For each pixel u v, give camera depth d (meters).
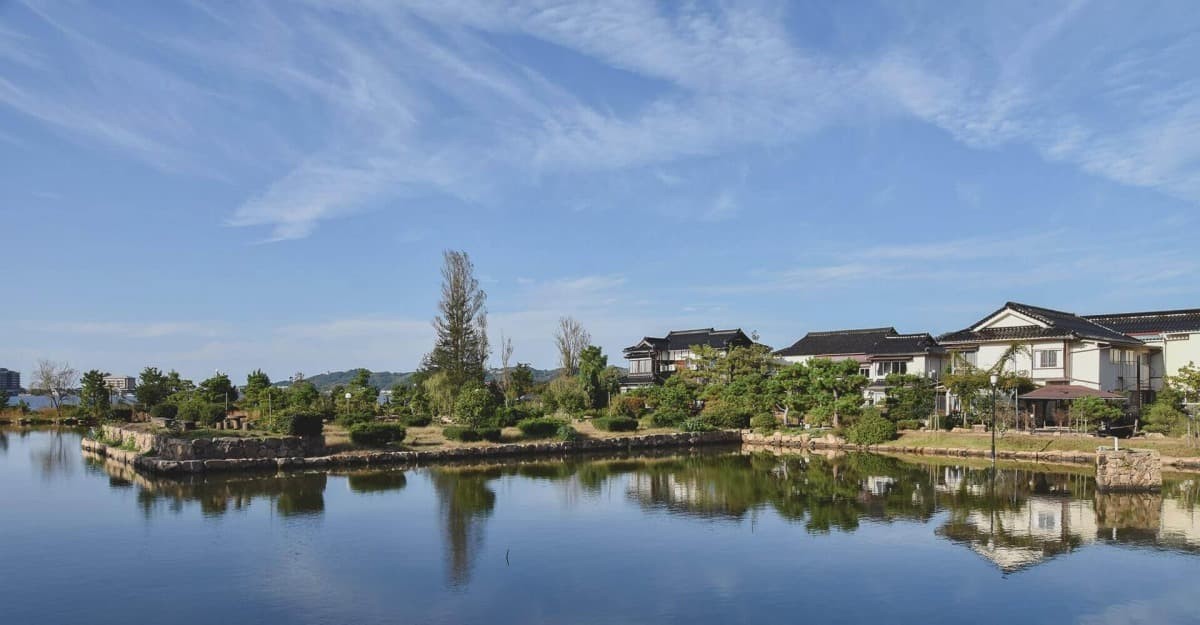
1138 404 48.97
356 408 50.53
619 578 16.02
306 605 14.22
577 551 18.36
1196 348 49.78
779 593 15.03
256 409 49.16
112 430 42.28
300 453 35.59
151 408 56.12
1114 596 14.80
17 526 21.03
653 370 76.50
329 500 25.47
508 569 16.69
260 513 23.03
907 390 48.81
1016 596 14.81
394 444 40.19
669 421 54.50
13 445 47.41
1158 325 53.00
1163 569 16.64
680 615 13.72
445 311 68.88
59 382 79.88
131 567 16.77
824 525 21.42
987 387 42.38
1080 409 40.41
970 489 28.20
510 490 28.09
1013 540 19.48
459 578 15.96
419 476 32.31
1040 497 26.14
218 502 24.98
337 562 17.23
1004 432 41.94
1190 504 24.66
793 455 43.41
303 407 45.03
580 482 30.50
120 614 13.74
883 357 60.28
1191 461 33.44
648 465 37.59
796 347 68.50
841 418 50.44
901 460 39.59
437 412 53.94
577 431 48.75
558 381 64.44
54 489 27.81
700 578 16.03
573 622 13.34
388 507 24.16
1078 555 17.89
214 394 52.44
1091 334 46.72
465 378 66.25
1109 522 21.67
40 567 16.77
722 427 54.22
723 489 28.44
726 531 20.62
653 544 19.06
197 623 13.27
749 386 56.34
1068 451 37.59
